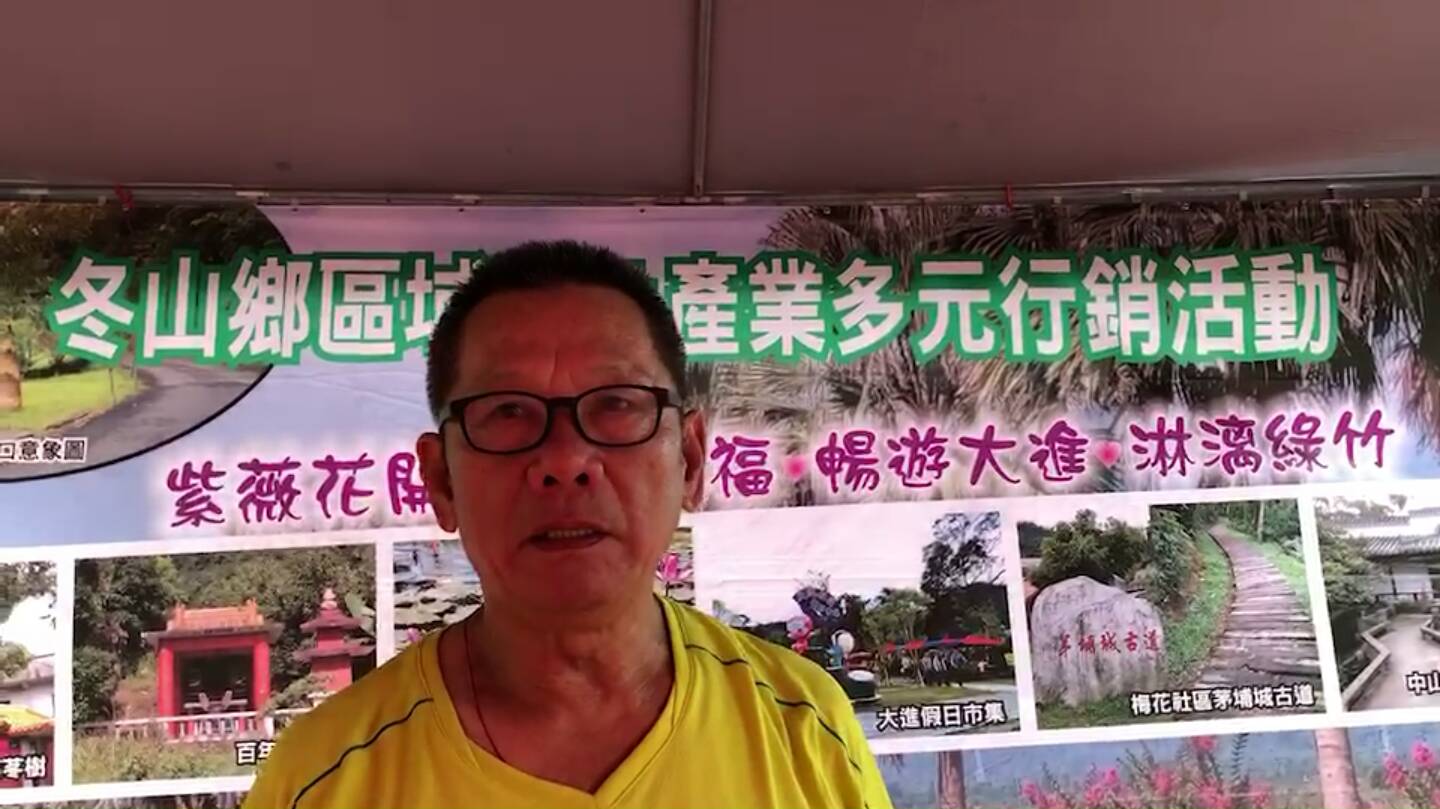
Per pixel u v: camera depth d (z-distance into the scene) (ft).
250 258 4.66
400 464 4.56
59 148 4.36
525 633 2.42
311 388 4.59
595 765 2.38
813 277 4.83
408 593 4.47
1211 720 4.59
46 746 4.24
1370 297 4.95
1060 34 3.97
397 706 2.43
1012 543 4.68
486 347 2.43
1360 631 4.70
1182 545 4.73
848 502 4.67
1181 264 4.94
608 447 2.38
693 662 2.58
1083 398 4.83
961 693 4.56
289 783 2.30
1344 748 4.59
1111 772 4.53
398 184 4.71
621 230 4.81
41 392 4.49
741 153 4.59
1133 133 4.57
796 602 4.58
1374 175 4.96
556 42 3.91
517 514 2.33
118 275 4.60
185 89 4.06
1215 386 4.87
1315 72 4.21
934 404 4.77
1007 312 4.87
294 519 4.49
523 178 4.70
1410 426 4.87
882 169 4.75
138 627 4.36
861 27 3.90
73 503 4.42
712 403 4.70
